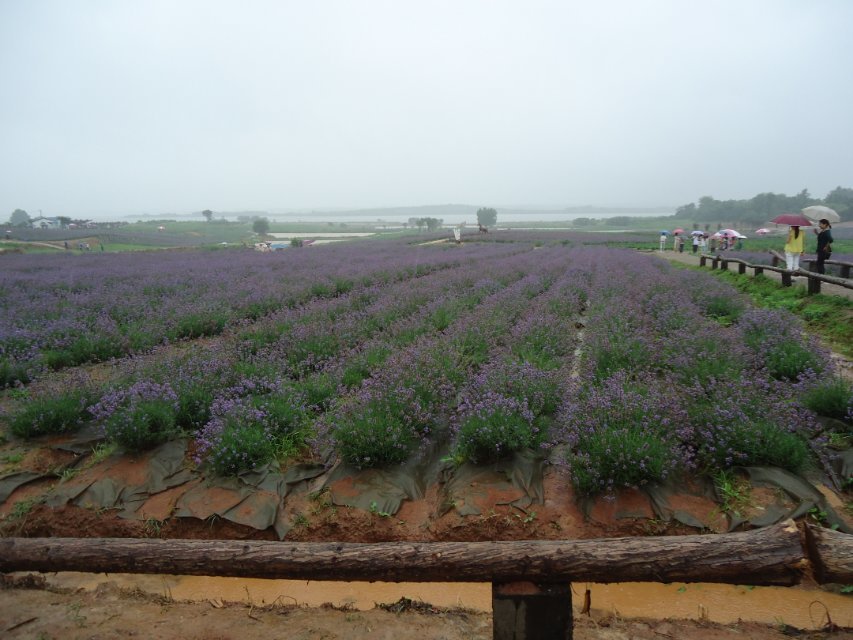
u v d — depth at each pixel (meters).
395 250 35.12
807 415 5.49
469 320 9.88
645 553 2.53
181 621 3.59
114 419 5.52
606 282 15.12
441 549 2.70
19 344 9.07
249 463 5.20
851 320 9.38
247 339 9.48
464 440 5.29
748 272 17.12
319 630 3.47
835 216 14.57
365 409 5.61
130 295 14.55
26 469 5.43
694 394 6.00
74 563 3.06
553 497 4.72
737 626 3.48
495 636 2.69
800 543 2.50
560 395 6.34
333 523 4.62
